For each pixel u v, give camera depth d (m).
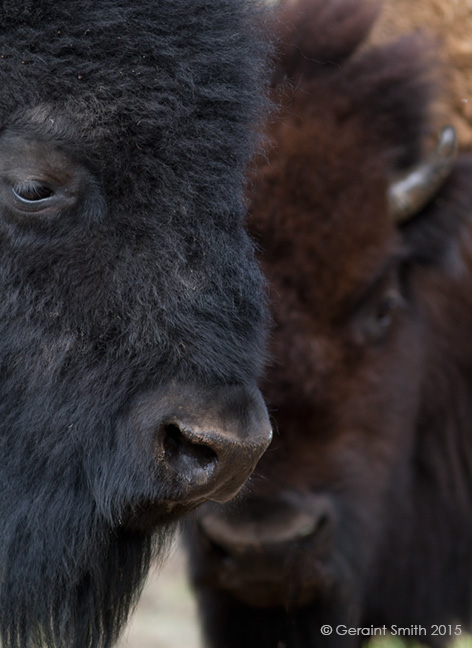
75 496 5.30
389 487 8.29
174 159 4.98
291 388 7.13
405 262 8.73
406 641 9.23
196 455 5.00
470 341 9.23
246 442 4.94
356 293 7.50
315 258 7.23
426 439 9.13
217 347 4.98
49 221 4.96
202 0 5.20
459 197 8.63
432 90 8.48
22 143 4.95
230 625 7.66
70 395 5.07
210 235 5.02
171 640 11.30
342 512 7.52
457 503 9.36
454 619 9.48
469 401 9.42
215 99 5.11
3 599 5.62
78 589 5.62
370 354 7.89
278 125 7.30
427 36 8.89
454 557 9.39
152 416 4.96
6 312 5.10
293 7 8.20
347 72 7.89
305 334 7.18
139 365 4.96
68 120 4.93
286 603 7.31
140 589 5.77
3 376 5.20
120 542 5.54
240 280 5.11
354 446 7.68
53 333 5.03
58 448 5.17
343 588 7.58
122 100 4.95
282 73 7.63
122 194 4.95
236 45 5.31
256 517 7.05
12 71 4.95
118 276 4.95
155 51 5.02
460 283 9.09
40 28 4.97
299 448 7.29
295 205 7.19
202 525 7.05
